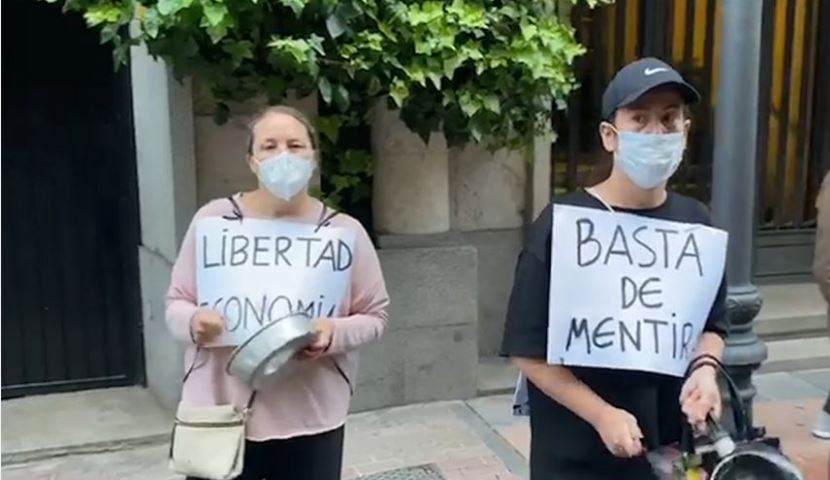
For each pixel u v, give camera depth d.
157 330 4.88
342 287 2.68
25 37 4.76
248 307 2.59
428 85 4.36
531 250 2.23
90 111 4.94
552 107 4.90
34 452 4.36
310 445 2.71
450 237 5.00
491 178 5.52
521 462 4.32
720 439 2.05
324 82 4.07
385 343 4.84
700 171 6.38
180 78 4.05
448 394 5.02
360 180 4.97
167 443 4.55
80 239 5.03
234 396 2.63
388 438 4.57
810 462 4.22
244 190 4.51
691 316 2.18
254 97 4.28
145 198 4.93
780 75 6.61
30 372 5.04
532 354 2.21
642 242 2.18
